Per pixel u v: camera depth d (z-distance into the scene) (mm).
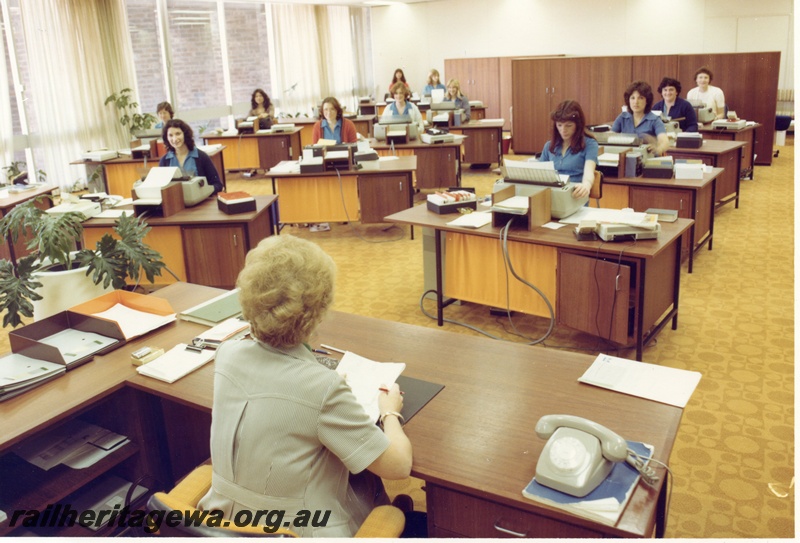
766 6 11602
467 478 1642
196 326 2701
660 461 1654
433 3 14727
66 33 9391
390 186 6148
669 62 10195
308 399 1511
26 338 2391
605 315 3527
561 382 2102
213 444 1602
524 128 11227
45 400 2141
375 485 1985
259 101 10586
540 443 1778
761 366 3627
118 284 3355
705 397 3324
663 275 3744
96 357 2445
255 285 1522
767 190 7984
